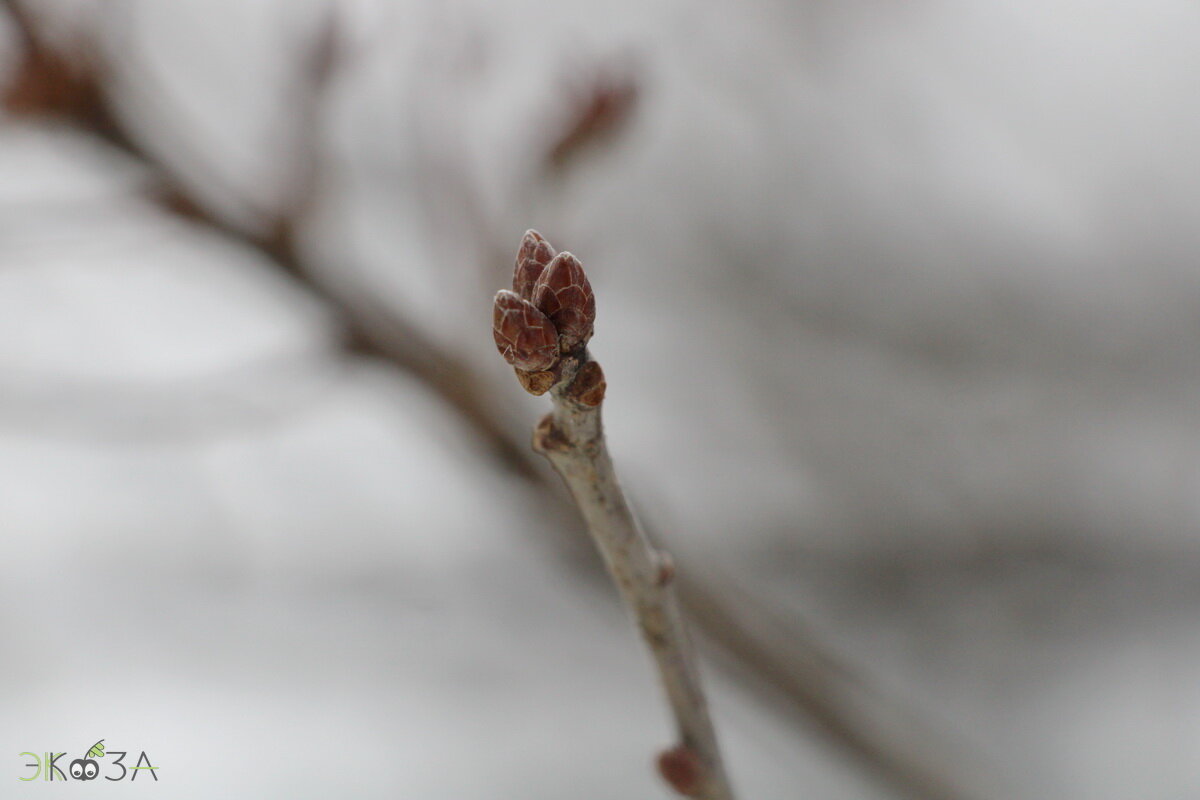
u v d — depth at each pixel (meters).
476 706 0.69
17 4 0.35
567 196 0.41
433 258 0.43
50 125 0.37
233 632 0.66
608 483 0.25
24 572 0.66
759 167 0.78
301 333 0.48
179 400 0.41
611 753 0.69
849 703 0.42
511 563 0.68
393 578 0.68
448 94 0.42
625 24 0.68
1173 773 0.69
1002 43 0.79
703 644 0.42
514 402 0.42
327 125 0.41
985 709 0.74
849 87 0.77
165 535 0.66
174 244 0.44
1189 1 0.78
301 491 0.67
